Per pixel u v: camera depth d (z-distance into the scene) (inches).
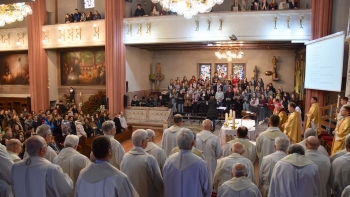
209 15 560.1
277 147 159.2
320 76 426.3
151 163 142.3
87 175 107.8
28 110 723.4
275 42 585.9
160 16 593.6
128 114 631.8
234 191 123.0
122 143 482.3
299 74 664.4
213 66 799.1
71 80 745.0
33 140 127.2
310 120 366.0
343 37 365.1
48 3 721.6
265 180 157.6
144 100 672.4
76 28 661.9
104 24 635.5
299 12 509.7
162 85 832.3
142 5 733.3
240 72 781.3
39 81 705.6
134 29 616.1
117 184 105.7
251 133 324.5
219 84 666.2
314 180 132.8
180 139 132.9
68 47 690.2
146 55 784.9
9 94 788.6
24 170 123.8
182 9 336.2
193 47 720.3
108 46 610.9
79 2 732.7
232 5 641.0
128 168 142.6
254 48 735.1
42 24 693.9
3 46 741.9
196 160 130.4
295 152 140.6
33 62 698.2
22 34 722.2
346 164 142.8
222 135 323.0
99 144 110.2
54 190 123.4
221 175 156.6
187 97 651.5
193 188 127.7
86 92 727.1
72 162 150.3
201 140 204.5
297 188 132.6
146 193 141.9
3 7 426.3
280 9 524.1
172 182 130.0
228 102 626.5
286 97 612.1
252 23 537.0
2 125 472.4
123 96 633.6
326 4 464.4
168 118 594.6
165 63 831.1
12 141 165.6
